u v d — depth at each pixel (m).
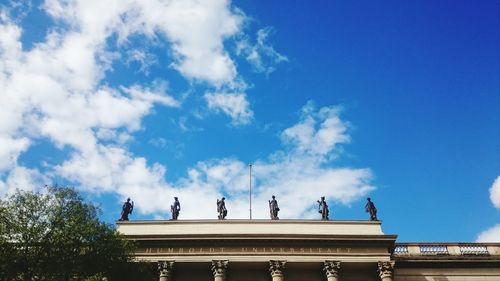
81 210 43.72
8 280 39.44
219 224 68.81
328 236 64.69
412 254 69.50
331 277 62.72
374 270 65.44
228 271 64.06
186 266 64.25
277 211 72.31
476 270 68.75
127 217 71.31
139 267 46.62
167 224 68.56
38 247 40.59
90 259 42.38
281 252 64.06
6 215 40.62
